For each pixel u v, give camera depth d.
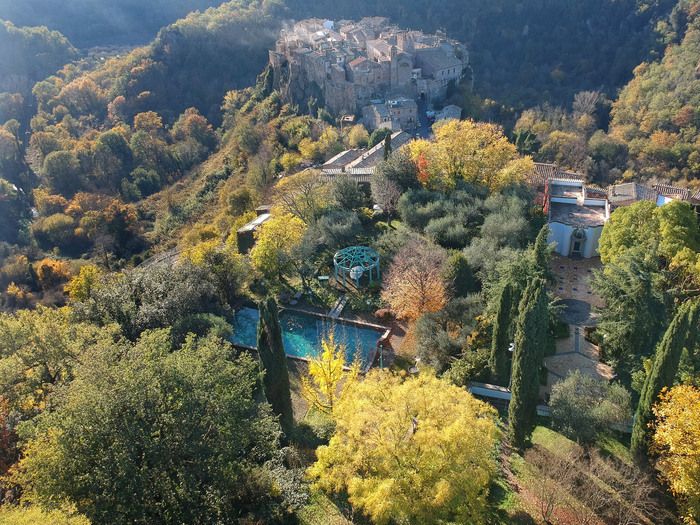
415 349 41.59
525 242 51.09
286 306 51.16
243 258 54.44
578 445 30.23
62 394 29.11
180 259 57.97
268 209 73.25
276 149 115.31
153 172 134.62
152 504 24.77
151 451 25.19
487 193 60.59
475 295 42.44
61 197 114.31
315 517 27.14
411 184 62.97
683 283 40.91
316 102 142.12
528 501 27.03
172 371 27.59
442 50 148.62
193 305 45.97
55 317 43.31
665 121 125.38
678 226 43.38
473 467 23.95
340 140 112.56
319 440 33.44
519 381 28.77
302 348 45.91
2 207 116.94
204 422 27.28
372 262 52.31
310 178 63.78
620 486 26.73
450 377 36.22
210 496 25.30
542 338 28.06
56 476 24.48
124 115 165.50
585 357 40.31
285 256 52.66
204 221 102.19
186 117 158.38
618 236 45.56
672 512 25.77
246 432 28.09
